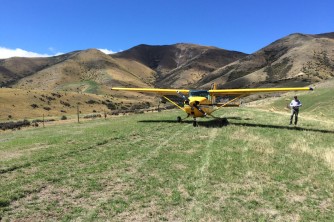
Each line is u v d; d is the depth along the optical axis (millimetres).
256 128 17344
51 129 21562
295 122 18734
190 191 7473
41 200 6973
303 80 134000
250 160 10156
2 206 6594
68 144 13391
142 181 8227
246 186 7863
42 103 78125
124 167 9562
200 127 18094
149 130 17031
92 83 197500
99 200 6980
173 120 22344
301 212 6449
